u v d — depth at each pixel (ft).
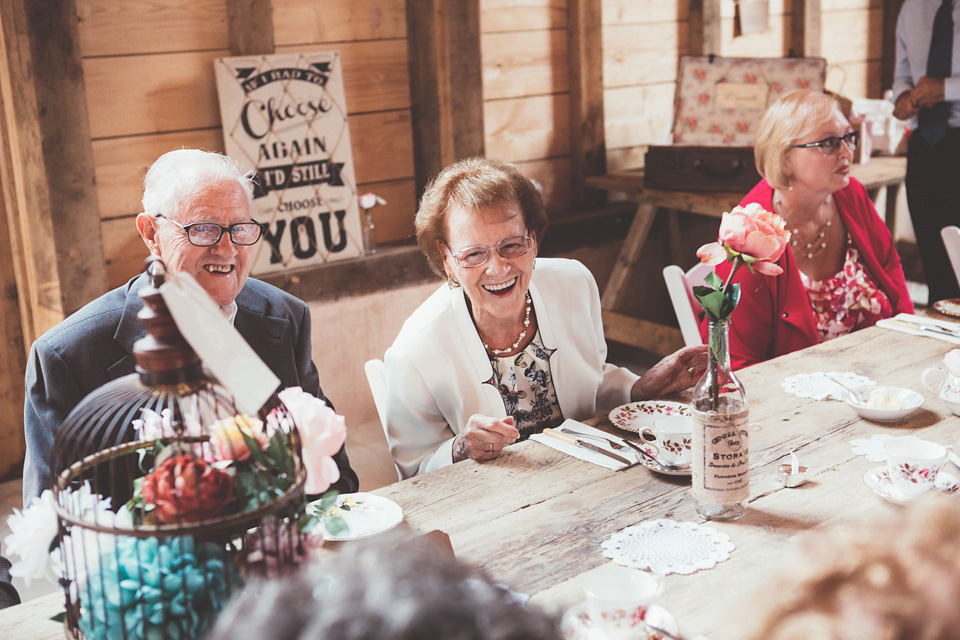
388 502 5.19
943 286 13.05
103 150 10.47
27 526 3.65
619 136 15.71
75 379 5.66
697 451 4.82
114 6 10.27
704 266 8.46
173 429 4.00
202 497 3.37
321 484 3.78
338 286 11.91
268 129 11.27
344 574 1.76
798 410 6.38
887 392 6.32
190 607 3.33
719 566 4.42
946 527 1.94
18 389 11.05
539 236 6.52
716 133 13.97
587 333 6.91
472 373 6.50
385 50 12.58
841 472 5.39
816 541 2.05
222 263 5.81
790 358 7.45
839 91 18.11
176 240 5.71
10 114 9.93
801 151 8.36
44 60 9.53
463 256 6.18
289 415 3.93
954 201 12.67
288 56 11.34
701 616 4.01
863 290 8.84
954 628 1.79
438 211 6.34
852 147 8.44
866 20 18.90
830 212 8.84
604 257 15.39
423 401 6.48
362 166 12.64
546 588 4.32
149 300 3.57
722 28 16.35
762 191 8.94
